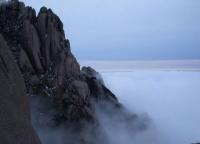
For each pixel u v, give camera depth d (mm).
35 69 35062
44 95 32531
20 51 33906
